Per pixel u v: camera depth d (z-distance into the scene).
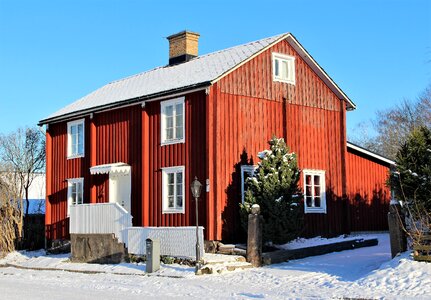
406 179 17.95
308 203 27.16
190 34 30.77
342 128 28.86
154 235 23.66
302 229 23.39
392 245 18.31
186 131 24.88
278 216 22.34
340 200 28.39
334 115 28.78
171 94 25.11
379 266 18.25
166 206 25.48
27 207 46.34
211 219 23.34
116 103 27.67
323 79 28.34
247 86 25.33
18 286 19.33
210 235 23.27
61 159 32.06
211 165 23.62
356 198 29.52
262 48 25.83
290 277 18.52
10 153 51.31
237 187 24.34
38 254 32.69
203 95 24.31
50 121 32.16
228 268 20.42
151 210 26.03
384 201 30.80
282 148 23.36
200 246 21.88
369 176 30.30
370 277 16.56
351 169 29.56
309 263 21.22
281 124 26.38
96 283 19.70
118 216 25.30
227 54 27.38
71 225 27.47
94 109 28.98
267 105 25.98
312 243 24.58
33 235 35.47
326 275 18.38
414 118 50.53
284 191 22.78
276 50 26.69
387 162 30.84
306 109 27.55
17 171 47.69
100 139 29.42
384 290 15.21
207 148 23.69
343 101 29.06
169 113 25.91
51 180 32.66
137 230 24.39
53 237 32.06
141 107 26.95
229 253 22.58
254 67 25.72
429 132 18.61
